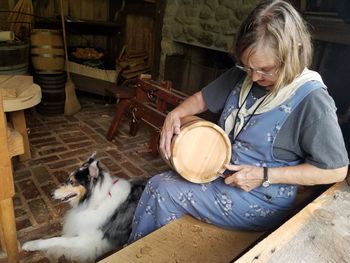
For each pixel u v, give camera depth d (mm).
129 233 1573
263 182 1066
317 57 2260
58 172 2297
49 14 3824
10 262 1452
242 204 1146
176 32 3545
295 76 990
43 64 3104
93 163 1595
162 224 1262
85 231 1556
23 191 2031
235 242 1150
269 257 806
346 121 2010
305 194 1353
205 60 3688
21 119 2262
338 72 2215
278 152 1079
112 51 4422
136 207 1479
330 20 2119
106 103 3873
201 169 1184
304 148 1024
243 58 970
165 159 1251
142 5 3812
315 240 890
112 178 1655
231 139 1201
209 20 3182
